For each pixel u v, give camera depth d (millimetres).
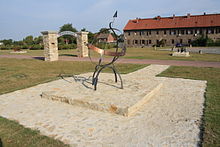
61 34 19531
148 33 56875
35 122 4301
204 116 4543
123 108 4598
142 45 58250
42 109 5098
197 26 49656
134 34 59000
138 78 8062
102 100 5129
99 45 37500
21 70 12016
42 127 4055
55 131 3879
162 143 3447
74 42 60531
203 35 49344
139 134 3768
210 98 5883
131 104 4805
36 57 22250
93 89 6219
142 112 4871
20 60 18594
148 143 3447
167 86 7477
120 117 4551
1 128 3994
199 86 7469
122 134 3762
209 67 12656
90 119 4445
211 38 49062
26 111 4965
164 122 4297
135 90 6051
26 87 7391
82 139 3574
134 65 14039
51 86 7164
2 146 3352
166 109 5090
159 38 55500
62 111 4941
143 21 59375
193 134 3760
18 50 33062
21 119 4469
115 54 6293
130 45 60125
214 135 3674
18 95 6398
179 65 13906
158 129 3971
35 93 6598
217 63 14977
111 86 6566
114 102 4953
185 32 51781
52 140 3516
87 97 5402
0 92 6762
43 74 10406
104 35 58062
